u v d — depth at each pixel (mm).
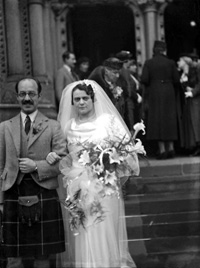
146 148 5680
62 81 6094
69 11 6957
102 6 6961
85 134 3818
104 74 4777
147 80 6160
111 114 3947
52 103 5926
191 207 4855
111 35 6984
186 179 5223
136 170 3838
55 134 3760
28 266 3758
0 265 3779
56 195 3773
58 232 3730
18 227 3711
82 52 6906
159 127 5809
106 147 3746
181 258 4348
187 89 6164
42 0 6305
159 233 4668
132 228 4656
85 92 3875
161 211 4859
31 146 3699
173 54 6988
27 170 3650
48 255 3754
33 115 3775
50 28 6750
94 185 3750
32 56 6125
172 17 6973
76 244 3818
